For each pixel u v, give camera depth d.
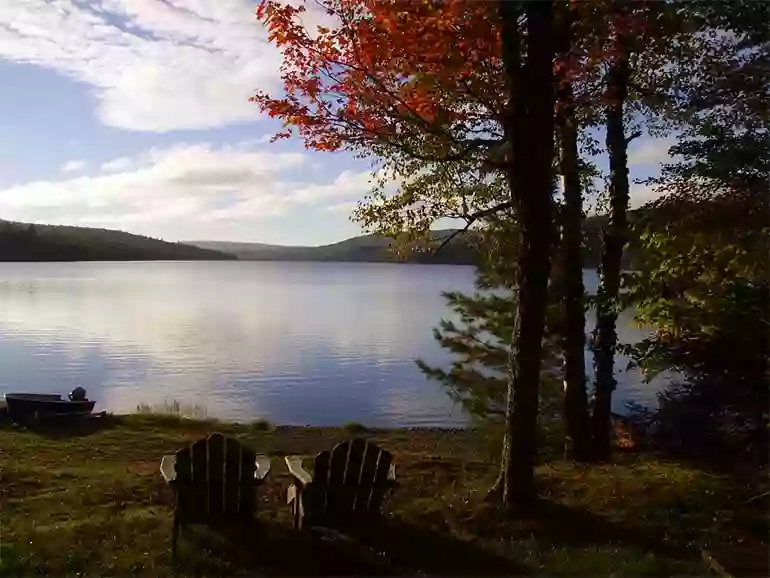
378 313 71.19
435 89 8.11
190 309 76.00
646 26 7.97
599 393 11.93
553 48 7.50
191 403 26.70
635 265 9.29
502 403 12.48
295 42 8.13
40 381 31.31
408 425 22.84
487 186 10.76
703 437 9.68
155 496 9.04
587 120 11.38
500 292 12.73
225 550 6.51
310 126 8.45
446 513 7.75
